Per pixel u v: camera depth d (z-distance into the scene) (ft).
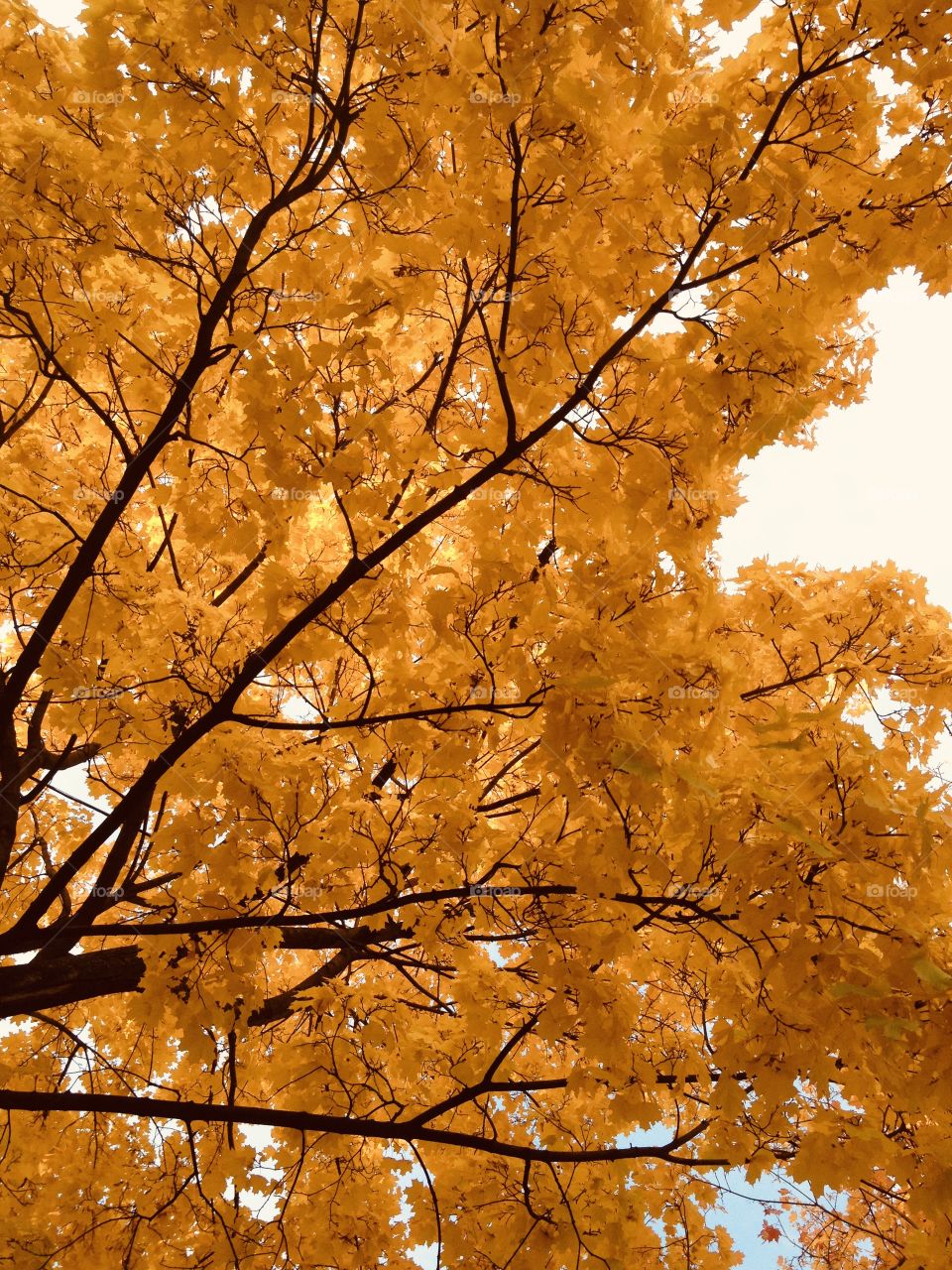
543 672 7.67
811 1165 7.65
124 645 9.11
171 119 8.25
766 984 7.36
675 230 7.59
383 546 8.19
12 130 7.80
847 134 7.21
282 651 8.59
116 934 9.10
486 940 8.77
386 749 8.76
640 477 7.77
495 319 8.87
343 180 9.02
